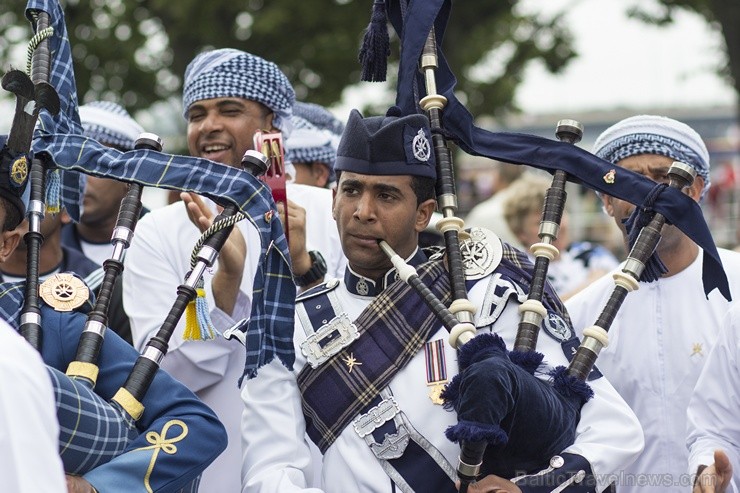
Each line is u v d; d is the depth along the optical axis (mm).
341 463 4203
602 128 35938
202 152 5570
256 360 4062
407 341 4242
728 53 17297
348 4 17656
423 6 4656
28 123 3846
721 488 4410
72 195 4648
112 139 6648
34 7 4387
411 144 4266
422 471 4129
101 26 17812
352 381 4223
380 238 4270
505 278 4352
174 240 5352
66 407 3697
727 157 26812
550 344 4277
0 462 2859
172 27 17172
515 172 10703
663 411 5293
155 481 3848
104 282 4094
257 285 4086
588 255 8039
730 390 4797
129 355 4059
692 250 5410
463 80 17688
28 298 4000
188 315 4188
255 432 4230
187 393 4051
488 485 3963
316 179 6766
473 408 3795
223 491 5082
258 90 5551
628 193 4473
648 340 5355
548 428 3967
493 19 17625
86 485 3705
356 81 17875
